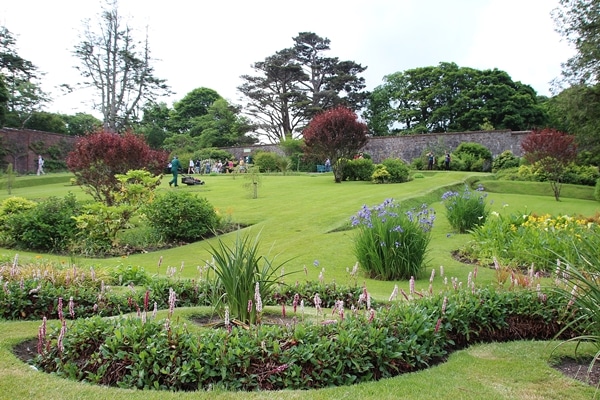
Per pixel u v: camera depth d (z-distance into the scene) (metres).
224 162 38.97
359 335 3.23
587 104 21.81
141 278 5.92
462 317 3.80
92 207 9.73
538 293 4.18
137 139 14.23
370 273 7.25
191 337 3.14
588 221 9.02
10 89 38.53
